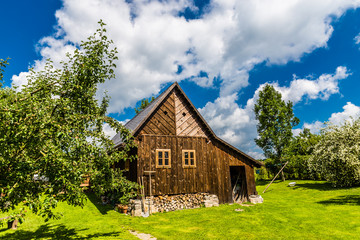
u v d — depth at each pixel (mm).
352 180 18469
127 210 12797
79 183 6578
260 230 9250
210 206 14695
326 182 24094
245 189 17156
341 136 14766
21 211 5410
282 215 11797
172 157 14578
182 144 15156
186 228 9719
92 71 8398
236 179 18656
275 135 30172
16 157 5859
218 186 15773
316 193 18672
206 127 16484
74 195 6527
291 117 30812
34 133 5785
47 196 5828
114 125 8398
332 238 8062
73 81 7898
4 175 5785
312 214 11711
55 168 5961
